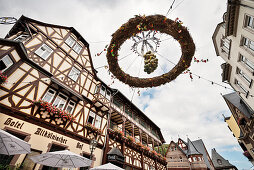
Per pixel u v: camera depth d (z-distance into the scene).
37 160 4.15
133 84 4.16
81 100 8.76
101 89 10.93
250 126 11.27
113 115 12.72
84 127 8.39
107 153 8.93
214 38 10.15
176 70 3.82
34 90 6.41
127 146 11.30
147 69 3.26
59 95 7.63
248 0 5.30
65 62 8.73
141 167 11.79
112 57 3.74
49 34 8.41
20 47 6.01
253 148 12.66
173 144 27.88
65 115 7.09
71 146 7.21
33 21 7.79
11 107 5.37
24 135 5.55
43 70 7.05
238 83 9.77
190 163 24.31
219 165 29.67
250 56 6.66
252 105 8.86
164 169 16.08
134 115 15.12
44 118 6.43
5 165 4.74
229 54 8.78
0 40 5.59
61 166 4.38
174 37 3.58
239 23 6.66
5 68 5.50
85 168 7.41
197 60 3.59
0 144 3.58
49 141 6.30
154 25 3.41
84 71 10.02
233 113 14.19
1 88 5.28
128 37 3.63
